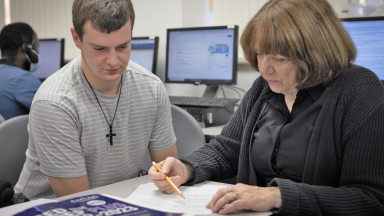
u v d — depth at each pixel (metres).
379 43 1.73
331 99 0.90
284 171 0.96
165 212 0.68
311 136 0.91
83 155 1.11
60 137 1.04
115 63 0.97
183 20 2.44
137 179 1.05
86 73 1.07
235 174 1.17
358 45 1.78
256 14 0.94
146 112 1.22
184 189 0.96
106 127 1.13
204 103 1.91
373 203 0.79
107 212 0.67
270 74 0.91
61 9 3.24
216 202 0.79
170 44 2.38
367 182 0.81
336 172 0.90
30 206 0.70
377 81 0.89
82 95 1.08
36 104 1.06
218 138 1.18
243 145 1.06
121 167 1.20
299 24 0.84
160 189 0.93
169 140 1.30
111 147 1.15
